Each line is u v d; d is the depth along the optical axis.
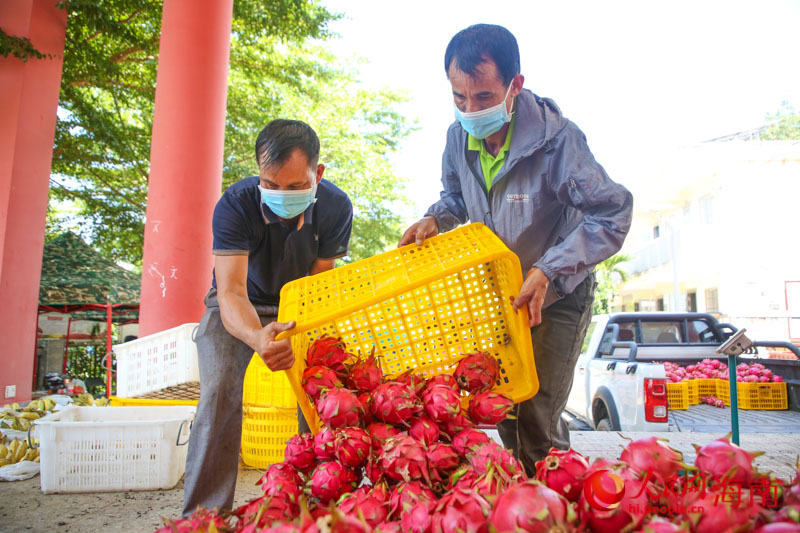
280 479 1.57
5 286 7.52
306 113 16.83
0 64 7.77
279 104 15.83
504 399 1.81
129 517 3.00
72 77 11.52
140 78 13.06
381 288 1.92
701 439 4.79
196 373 4.38
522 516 1.01
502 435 2.53
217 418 2.30
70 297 10.77
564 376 2.42
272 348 1.80
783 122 32.34
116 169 14.47
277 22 12.68
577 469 1.26
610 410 5.61
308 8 13.01
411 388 1.76
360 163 18.30
